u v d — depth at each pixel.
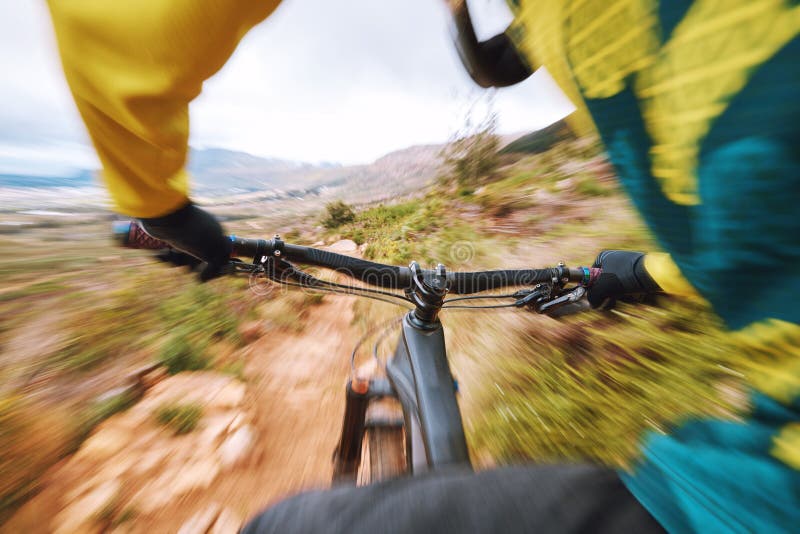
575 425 2.82
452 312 4.98
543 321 4.30
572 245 5.93
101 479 2.89
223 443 3.21
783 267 0.41
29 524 2.60
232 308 5.51
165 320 5.21
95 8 0.59
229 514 2.70
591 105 0.56
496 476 0.69
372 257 7.58
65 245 11.32
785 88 0.33
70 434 3.28
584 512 0.62
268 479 2.97
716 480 0.57
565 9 0.53
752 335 0.49
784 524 0.48
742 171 0.38
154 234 1.09
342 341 4.90
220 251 1.27
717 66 0.38
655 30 0.43
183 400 3.63
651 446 0.70
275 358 4.52
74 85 0.69
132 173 0.84
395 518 0.61
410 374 1.63
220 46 0.63
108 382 3.98
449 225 8.26
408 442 1.50
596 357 3.44
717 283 0.49
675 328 3.36
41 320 5.61
